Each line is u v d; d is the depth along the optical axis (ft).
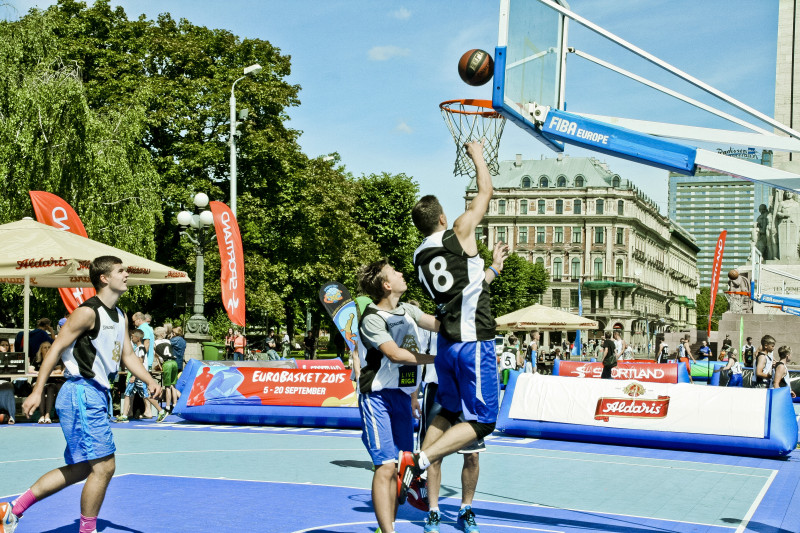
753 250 97.50
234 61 114.62
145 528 18.07
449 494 23.93
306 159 117.60
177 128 104.32
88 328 15.92
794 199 112.37
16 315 76.69
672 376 63.87
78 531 17.67
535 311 92.68
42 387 15.42
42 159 70.54
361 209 167.43
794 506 23.31
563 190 339.16
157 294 113.09
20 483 24.54
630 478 28.12
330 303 30.96
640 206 349.20
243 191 111.14
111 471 16.07
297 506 20.84
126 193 81.15
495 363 15.97
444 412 16.93
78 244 43.27
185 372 46.01
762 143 18.26
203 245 68.03
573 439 39.58
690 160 18.84
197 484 24.23
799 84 106.11
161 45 108.37
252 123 108.27
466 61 18.11
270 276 111.75
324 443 36.09
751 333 111.24
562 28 20.24
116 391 48.70
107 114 86.58
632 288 338.54
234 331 92.84
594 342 219.82
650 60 18.49
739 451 35.60
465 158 22.36
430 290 16.30
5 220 69.00
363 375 15.92
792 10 107.96
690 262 515.91
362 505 21.08
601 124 19.20
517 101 17.93
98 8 108.68
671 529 19.57
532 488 25.41
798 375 78.18
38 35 76.84
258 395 43.96
